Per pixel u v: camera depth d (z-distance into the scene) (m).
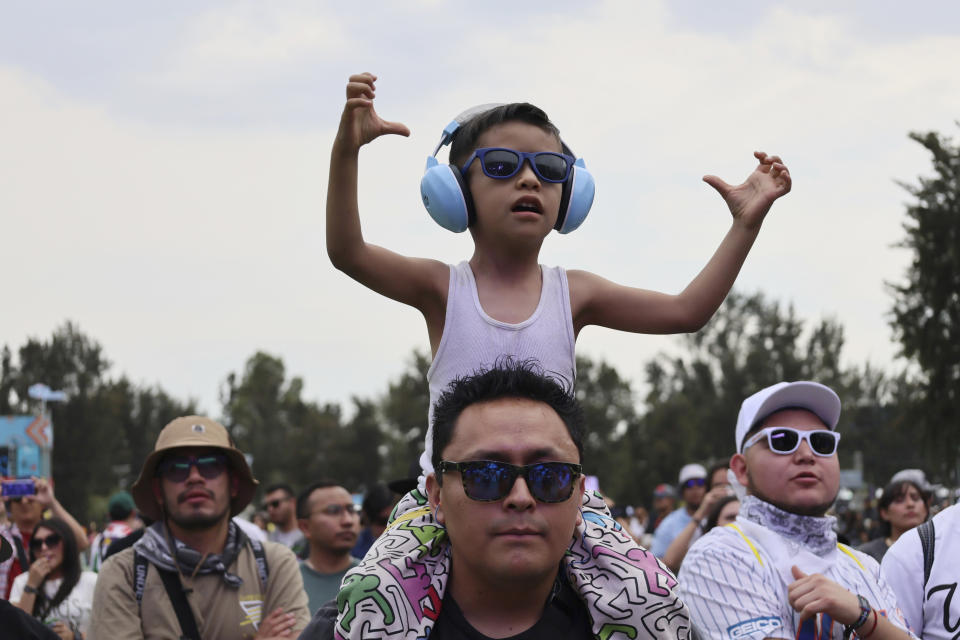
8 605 4.26
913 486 7.79
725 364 63.69
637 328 3.27
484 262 3.11
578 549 2.81
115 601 5.12
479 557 2.54
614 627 2.68
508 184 2.99
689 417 62.28
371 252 3.02
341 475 76.12
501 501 2.53
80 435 71.75
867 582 4.09
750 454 4.33
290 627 5.29
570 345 3.07
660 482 60.84
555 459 2.56
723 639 4.00
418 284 3.07
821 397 4.33
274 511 11.35
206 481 5.34
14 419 18.81
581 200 3.13
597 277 3.28
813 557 4.11
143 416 86.12
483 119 3.08
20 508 8.16
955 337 29.16
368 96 2.90
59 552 7.24
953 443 29.56
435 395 3.04
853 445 65.62
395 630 2.61
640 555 2.80
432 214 3.08
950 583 4.17
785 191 3.30
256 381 82.94
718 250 3.31
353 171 2.96
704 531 7.55
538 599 2.72
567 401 2.67
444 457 2.64
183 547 5.29
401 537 2.76
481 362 2.98
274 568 5.48
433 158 3.17
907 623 4.24
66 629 7.09
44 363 75.75
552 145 3.07
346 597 2.65
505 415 2.58
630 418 71.06
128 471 79.56
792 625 4.01
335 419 81.38
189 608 5.19
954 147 28.78
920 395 30.11
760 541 4.15
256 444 79.31
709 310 3.26
